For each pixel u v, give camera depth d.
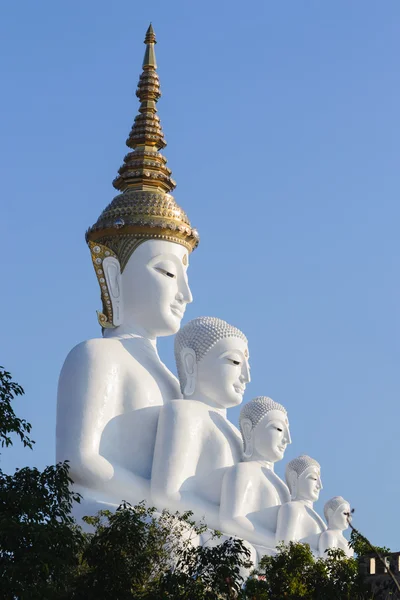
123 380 34.66
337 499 42.78
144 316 36.47
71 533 23.72
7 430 23.81
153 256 36.62
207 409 35.78
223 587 25.06
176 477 33.88
